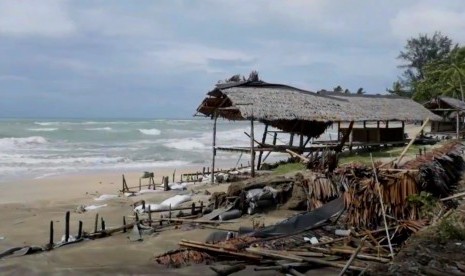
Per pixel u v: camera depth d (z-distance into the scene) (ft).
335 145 78.43
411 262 22.59
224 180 69.15
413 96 206.28
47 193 66.03
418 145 90.84
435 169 41.19
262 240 31.99
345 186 36.37
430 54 260.62
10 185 72.54
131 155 116.67
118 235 40.96
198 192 60.64
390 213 33.09
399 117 85.61
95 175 84.28
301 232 33.47
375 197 33.17
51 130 178.91
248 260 29.19
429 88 196.03
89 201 59.52
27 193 65.98
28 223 47.26
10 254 35.58
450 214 30.76
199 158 113.70
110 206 55.42
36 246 37.37
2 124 223.30
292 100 69.77
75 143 145.28
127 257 33.88
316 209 36.63
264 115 61.31
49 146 134.62
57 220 48.62
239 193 47.47
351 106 79.71
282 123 73.97
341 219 35.09
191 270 29.14
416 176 34.37
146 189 68.08
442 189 40.09
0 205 56.49
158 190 66.33
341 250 28.78
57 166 96.27
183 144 143.64
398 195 33.22
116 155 115.96
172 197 57.77
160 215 47.75
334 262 27.32
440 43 262.26
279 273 26.91
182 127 242.58
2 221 48.16
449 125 137.59
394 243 29.96
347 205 34.37
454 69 184.24
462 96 177.99
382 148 89.15
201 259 30.73
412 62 265.75
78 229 43.27
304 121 75.00
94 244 37.96
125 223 43.65
